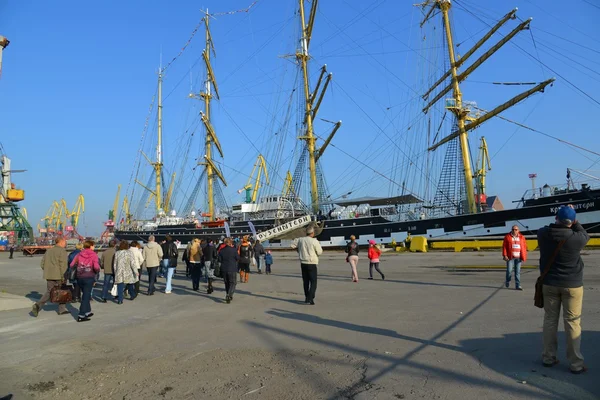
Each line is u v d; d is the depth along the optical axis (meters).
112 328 9.41
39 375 6.16
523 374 5.21
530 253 28.53
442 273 19.00
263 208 54.03
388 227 41.94
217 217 63.44
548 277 5.38
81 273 10.41
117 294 14.00
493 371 5.37
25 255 61.69
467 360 5.88
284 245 49.94
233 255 12.75
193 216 64.50
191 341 7.87
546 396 4.52
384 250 39.28
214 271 15.07
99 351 7.41
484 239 34.50
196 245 16.56
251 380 5.56
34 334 8.95
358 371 5.66
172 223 64.44
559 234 5.27
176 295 15.09
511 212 34.09
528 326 7.72
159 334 8.59
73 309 12.27
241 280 19.02
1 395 5.38
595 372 5.20
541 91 32.81
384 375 5.45
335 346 6.97
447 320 8.56
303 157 52.66
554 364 5.48
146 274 24.88
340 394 4.89
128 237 66.38
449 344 6.74
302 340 7.50
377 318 9.12
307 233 11.89
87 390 5.52
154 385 5.58
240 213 58.66
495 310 9.42
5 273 28.77
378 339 7.28
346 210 47.09
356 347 6.84
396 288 14.21
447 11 42.41
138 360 6.77
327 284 16.38
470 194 39.44
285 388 5.20
